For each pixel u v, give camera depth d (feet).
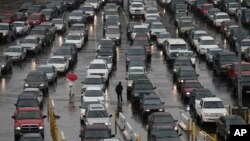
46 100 364.99
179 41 469.16
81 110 317.63
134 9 636.48
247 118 307.17
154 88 360.48
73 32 527.40
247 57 452.76
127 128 288.92
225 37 541.34
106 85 399.85
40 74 380.78
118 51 501.15
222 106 315.17
